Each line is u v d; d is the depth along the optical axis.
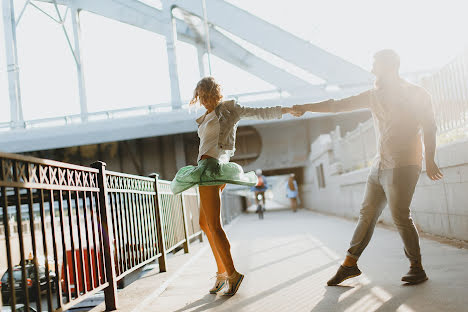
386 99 2.73
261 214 14.55
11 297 1.73
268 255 4.92
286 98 24.09
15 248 14.59
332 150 13.25
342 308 2.34
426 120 2.70
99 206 2.99
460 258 3.56
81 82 30.30
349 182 10.02
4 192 1.73
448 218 4.86
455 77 4.72
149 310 2.81
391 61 2.75
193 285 3.57
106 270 2.89
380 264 3.63
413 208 6.12
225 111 2.92
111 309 2.85
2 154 1.72
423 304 2.26
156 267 4.83
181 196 6.14
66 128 24.14
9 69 28.02
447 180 4.81
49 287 2.07
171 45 27.44
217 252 3.16
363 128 8.70
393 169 2.71
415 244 2.77
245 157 25.80
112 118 24.28
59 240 15.63
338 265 3.80
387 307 2.27
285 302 2.62
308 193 20.53
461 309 2.10
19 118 27.78
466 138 4.15
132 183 3.85
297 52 26.94
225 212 13.62
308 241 6.07
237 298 2.87
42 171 2.14
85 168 2.74
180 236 5.80
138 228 3.90
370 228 2.92
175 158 25.81
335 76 26.75
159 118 23.83
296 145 25.52
